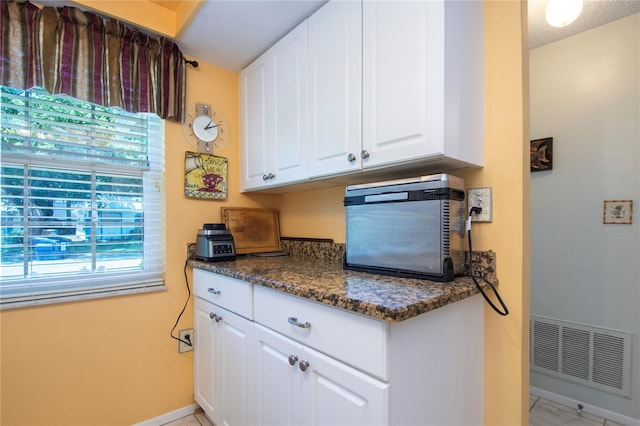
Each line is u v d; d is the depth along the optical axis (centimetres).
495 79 114
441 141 97
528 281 111
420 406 85
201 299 169
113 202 159
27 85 130
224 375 145
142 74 159
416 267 109
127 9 151
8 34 127
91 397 149
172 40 167
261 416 120
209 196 186
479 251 117
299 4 138
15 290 134
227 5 139
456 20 103
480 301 113
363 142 120
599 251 179
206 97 187
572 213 188
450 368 98
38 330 137
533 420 176
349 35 125
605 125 177
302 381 100
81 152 150
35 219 139
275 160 167
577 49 186
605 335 176
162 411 168
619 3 159
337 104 131
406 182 112
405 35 106
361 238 127
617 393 172
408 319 79
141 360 162
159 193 173
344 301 83
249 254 194
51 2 138
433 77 99
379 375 77
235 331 137
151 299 166
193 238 181
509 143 111
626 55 171
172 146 174
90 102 144
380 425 76
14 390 131
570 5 136
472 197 119
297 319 103
